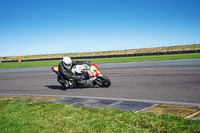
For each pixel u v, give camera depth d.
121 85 7.12
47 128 3.07
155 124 2.95
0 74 15.55
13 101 5.02
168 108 3.85
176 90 5.72
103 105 4.39
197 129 2.65
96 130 2.88
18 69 20.64
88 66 6.84
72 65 6.92
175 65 13.67
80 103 4.70
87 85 6.74
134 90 6.09
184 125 2.83
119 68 14.13
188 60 18.20
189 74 8.78
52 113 3.82
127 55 47.72
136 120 3.17
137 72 10.83
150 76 8.95
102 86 7.06
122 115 3.46
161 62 17.80
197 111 3.54
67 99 5.23
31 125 3.23
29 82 9.63
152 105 4.18
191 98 4.71
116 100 4.85
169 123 2.94
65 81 6.81
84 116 3.53
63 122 3.29
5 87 8.52
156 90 5.89
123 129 2.87
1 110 4.25
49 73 13.78
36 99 5.37
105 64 20.14
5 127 3.19
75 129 2.96
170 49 63.81
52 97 5.59
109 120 3.26
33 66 25.11
